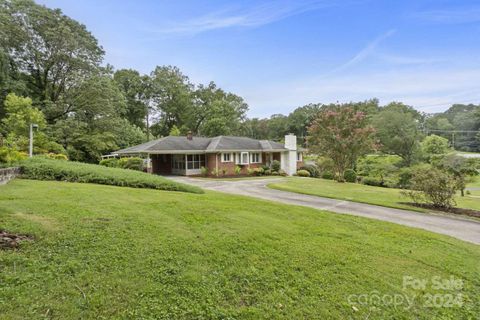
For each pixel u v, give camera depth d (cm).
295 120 6206
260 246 464
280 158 2842
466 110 6662
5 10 2359
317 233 579
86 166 1207
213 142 2619
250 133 5962
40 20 2511
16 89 2309
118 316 263
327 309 311
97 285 306
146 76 4469
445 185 1027
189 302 298
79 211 556
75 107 2745
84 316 258
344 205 1053
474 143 5781
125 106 3409
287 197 1231
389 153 3844
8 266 323
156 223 531
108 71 3259
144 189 1014
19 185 844
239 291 332
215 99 4819
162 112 4669
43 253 362
